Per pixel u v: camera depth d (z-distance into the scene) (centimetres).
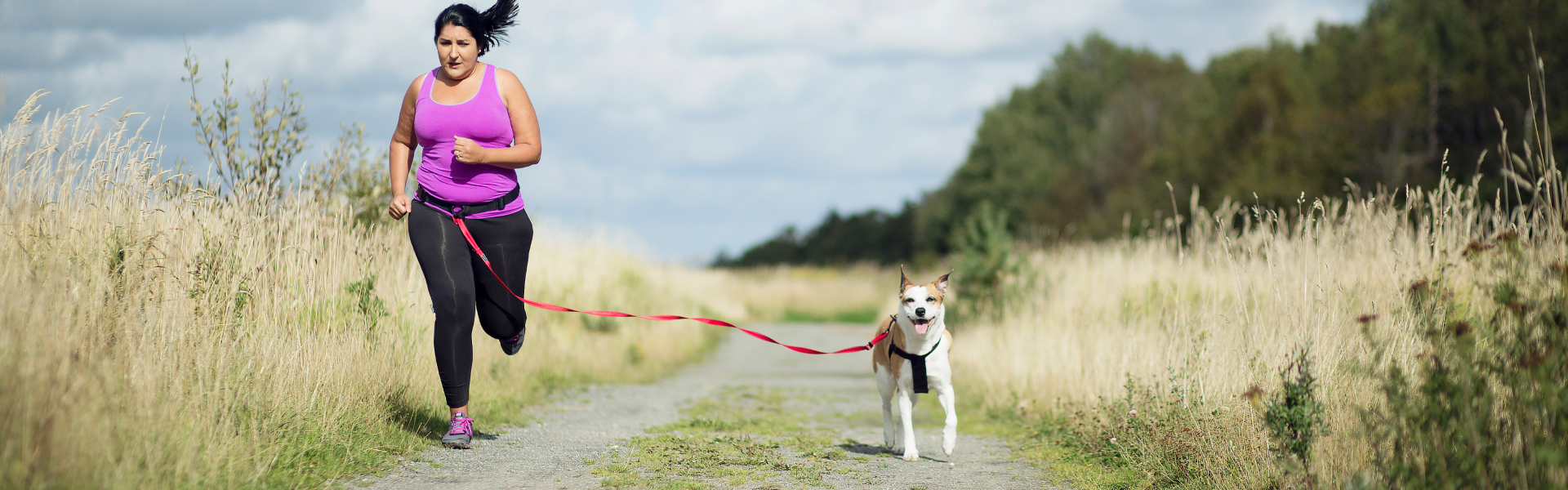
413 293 611
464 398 439
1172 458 434
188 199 462
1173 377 498
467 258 431
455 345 427
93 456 282
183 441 325
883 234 5756
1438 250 453
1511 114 1653
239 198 486
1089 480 422
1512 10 1745
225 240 457
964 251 1232
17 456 268
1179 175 2742
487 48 441
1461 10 1933
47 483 263
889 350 492
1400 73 2025
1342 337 434
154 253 419
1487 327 332
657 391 812
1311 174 2016
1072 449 507
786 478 406
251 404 372
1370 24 2470
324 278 502
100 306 351
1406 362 384
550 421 566
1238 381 469
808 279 3347
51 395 285
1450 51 1933
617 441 492
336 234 533
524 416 576
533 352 798
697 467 419
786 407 748
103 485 277
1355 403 373
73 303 342
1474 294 425
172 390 345
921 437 584
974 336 1062
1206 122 2789
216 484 313
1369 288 486
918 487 402
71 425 282
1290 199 1958
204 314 402
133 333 351
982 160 4531
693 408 694
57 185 406
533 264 1055
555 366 832
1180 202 2616
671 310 1552
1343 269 524
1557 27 1630
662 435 518
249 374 393
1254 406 353
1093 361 658
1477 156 1694
